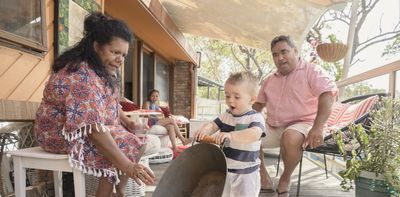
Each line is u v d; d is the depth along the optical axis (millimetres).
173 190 1656
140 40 7215
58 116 1729
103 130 1632
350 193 2895
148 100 6273
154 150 2254
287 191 2510
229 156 1756
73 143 1673
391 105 2227
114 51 1802
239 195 1760
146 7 4789
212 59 20594
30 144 2387
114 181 1764
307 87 2729
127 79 7387
